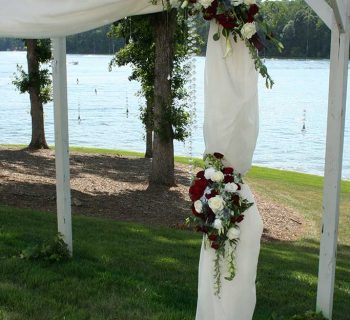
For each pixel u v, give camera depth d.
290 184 16.92
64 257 5.58
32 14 3.92
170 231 8.64
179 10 3.74
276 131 32.62
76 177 14.81
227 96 3.58
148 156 20.12
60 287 4.75
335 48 3.88
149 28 14.04
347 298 5.79
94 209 11.28
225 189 3.55
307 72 89.94
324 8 3.89
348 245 10.74
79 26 4.02
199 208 3.60
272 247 8.94
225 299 3.73
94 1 3.86
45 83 18.89
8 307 4.18
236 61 3.58
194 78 4.13
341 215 13.18
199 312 3.85
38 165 16.17
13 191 11.56
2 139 27.61
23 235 6.45
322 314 4.19
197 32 3.83
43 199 11.09
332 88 3.93
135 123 36.59
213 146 3.66
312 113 41.62
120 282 5.05
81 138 29.20
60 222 5.62
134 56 15.46
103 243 6.77
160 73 13.22
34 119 19.56
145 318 4.22
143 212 11.59
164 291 5.00
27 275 4.91
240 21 3.48
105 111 43.69
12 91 61.44
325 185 4.06
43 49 18.56
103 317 4.18
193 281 5.51
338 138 3.95
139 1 3.97
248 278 3.74
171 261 6.23
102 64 133.38
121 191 13.39
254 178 17.47
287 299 5.30
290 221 12.39
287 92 58.97
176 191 13.84
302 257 8.11
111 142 28.08
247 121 3.62
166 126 13.54
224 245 3.65
